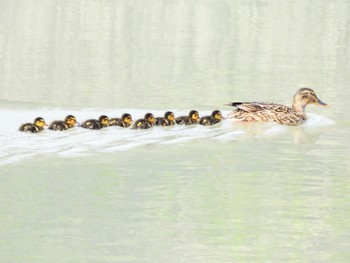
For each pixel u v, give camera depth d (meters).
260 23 38.62
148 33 35.09
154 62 28.89
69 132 18.09
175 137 18.67
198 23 38.22
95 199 14.27
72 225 13.08
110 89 23.86
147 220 13.41
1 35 33.41
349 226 13.37
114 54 30.20
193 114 19.72
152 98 22.72
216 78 26.34
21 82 24.64
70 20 37.88
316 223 13.52
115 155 16.92
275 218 13.66
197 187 15.10
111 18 38.84
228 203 14.38
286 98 23.56
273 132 19.77
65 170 15.75
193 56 30.33
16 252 11.96
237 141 18.73
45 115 19.80
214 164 16.67
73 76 25.91
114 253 12.02
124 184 15.11
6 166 15.83
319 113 22.00
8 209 13.69
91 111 20.61
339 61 30.09
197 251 12.17
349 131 20.17
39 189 14.58
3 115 19.59
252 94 23.94
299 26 38.00
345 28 37.56
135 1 44.38
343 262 11.91
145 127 18.88
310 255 12.15
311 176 16.17
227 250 12.27
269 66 28.80
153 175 15.79
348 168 16.72
